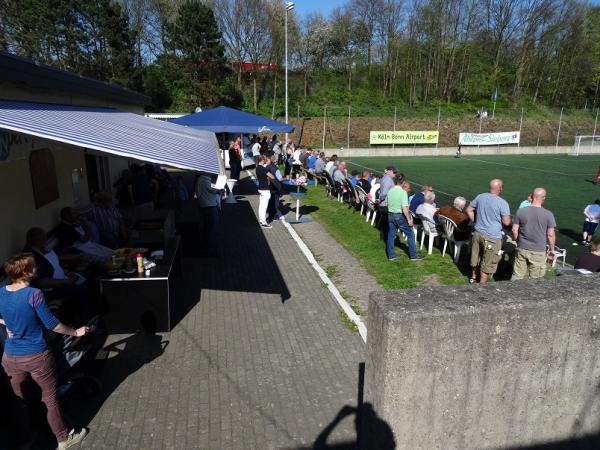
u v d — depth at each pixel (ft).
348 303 21.71
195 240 30.37
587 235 36.42
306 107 151.74
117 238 25.31
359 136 132.77
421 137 124.26
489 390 8.79
